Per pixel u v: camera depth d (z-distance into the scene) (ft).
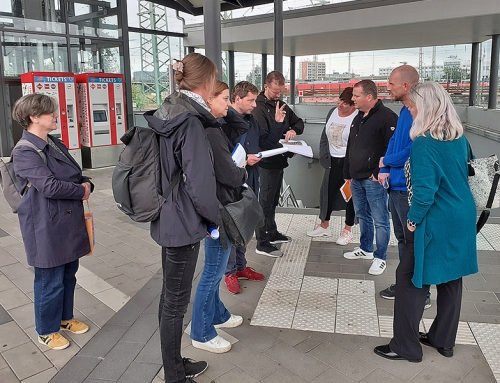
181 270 7.04
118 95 32.96
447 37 40.16
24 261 14.47
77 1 32.40
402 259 8.43
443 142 7.58
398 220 10.64
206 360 8.67
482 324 9.90
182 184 6.77
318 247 15.19
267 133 13.05
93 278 12.98
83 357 8.89
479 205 8.20
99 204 22.33
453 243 7.90
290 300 11.27
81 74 31.35
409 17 32.94
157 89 41.65
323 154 15.96
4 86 29.91
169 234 6.72
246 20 41.16
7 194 8.50
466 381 7.93
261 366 8.48
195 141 6.49
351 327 9.93
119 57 34.65
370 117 12.21
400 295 8.40
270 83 13.10
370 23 34.71
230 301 11.24
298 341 9.36
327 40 42.04
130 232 17.56
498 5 29.71
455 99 47.11
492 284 11.96
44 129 8.32
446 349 8.69
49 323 9.19
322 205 16.12
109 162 33.09
